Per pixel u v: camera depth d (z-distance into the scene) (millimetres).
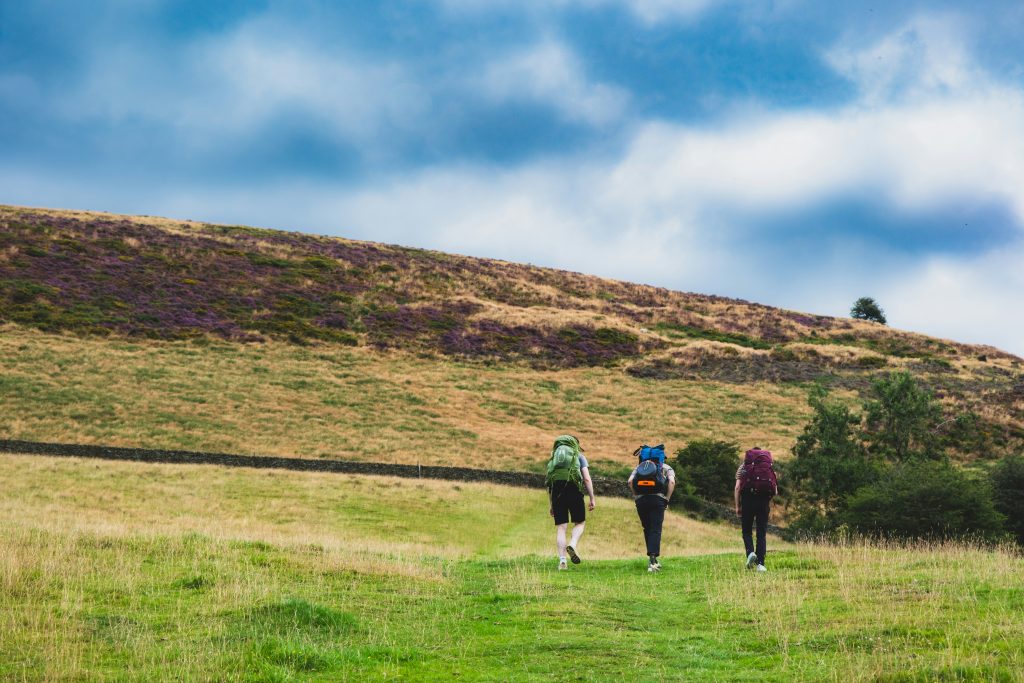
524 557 15242
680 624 8391
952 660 5957
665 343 82688
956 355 85625
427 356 70688
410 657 6844
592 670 6414
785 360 78875
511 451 49188
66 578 9672
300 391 56812
